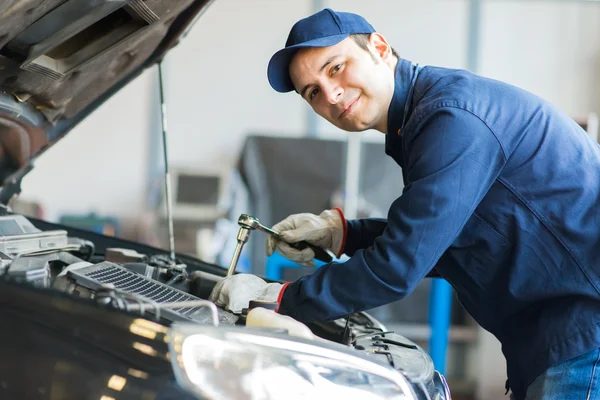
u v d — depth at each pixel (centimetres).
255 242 455
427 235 126
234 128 517
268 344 99
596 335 136
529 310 145
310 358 101
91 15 135
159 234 469
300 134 520
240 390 94
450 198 127
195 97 513
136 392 92
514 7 527
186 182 472
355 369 104
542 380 141
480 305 150
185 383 92
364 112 148
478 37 527
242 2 514
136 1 142
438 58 526
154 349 94
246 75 516
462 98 134
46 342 96
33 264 124
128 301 104
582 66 533
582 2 527
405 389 108
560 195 138
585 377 137
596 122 304
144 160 508
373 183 466
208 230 468
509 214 139
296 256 167
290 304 131
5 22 122
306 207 457
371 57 146
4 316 98
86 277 128
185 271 166
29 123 163
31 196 500
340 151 460
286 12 517
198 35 511
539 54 531
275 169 457
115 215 505
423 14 524
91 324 97
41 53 138
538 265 139
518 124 137
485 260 143
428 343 436
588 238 137
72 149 502
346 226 170
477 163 130
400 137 150
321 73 144
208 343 96
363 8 522
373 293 128
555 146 139
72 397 93
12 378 96
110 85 178
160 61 186
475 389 449
